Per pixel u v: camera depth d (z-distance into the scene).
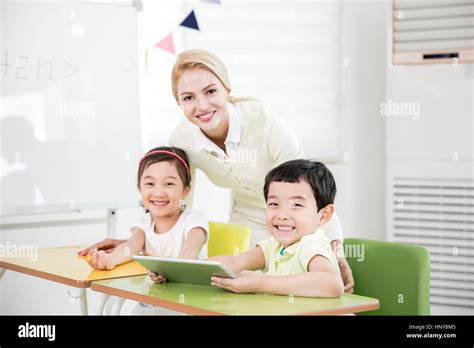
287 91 3.51
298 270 1.89
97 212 3.13
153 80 3.23
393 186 3.50
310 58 3.55
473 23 3.35
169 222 2.37
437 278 3.44
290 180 1.93
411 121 3.45
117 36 2.85
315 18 3.56
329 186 1.97
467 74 3.34
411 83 3.44
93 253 2.26
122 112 2.86
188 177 2.41
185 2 3.31
